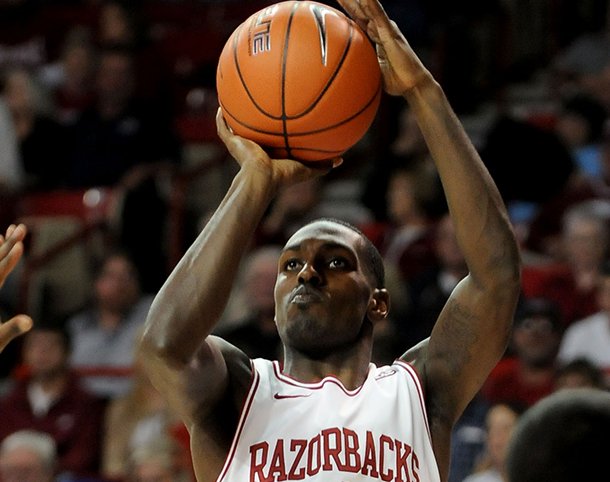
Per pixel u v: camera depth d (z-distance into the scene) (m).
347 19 7.38
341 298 7.17
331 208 23.31
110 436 17.02
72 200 23.05
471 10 27.52
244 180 6.99
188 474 14.86
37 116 24.44
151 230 21.41
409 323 17.95
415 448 7.00
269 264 17.20
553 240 20.70
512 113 26.00
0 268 6.97
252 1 29.83
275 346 16.94
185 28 29.39
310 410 7.01
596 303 18.38
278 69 7.14
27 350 18.69
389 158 22.48
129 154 23.91
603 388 14.57
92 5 29.75
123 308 19.34
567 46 28.86
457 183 7.08
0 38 29.64
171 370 6.77
